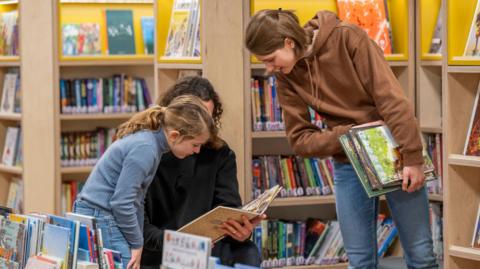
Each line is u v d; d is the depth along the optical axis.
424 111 5.08
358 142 3.64
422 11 4.99
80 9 6.85
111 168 3.50
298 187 5.28
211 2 4.81
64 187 6.65
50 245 3.10
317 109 3.89
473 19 4.18
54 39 6.31
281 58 3.67
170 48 5.23
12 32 6.62
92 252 3.03
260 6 4.97
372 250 3.92
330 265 5.33
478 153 4.21
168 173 3.91
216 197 3.94
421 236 3.76
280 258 5.28
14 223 3.29
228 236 3.86
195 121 3.38
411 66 5.07
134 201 3.47
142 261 3.87
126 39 6.87
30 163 6.43
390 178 3.62
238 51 4.89
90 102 6.70
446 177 4.29
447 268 4.33
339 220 3.94
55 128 6.39
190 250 2.43
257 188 5.18
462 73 4.25
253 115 5.07
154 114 3.49
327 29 3.74
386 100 3.61
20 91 6.48
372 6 5.13
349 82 3.75
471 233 4.37
